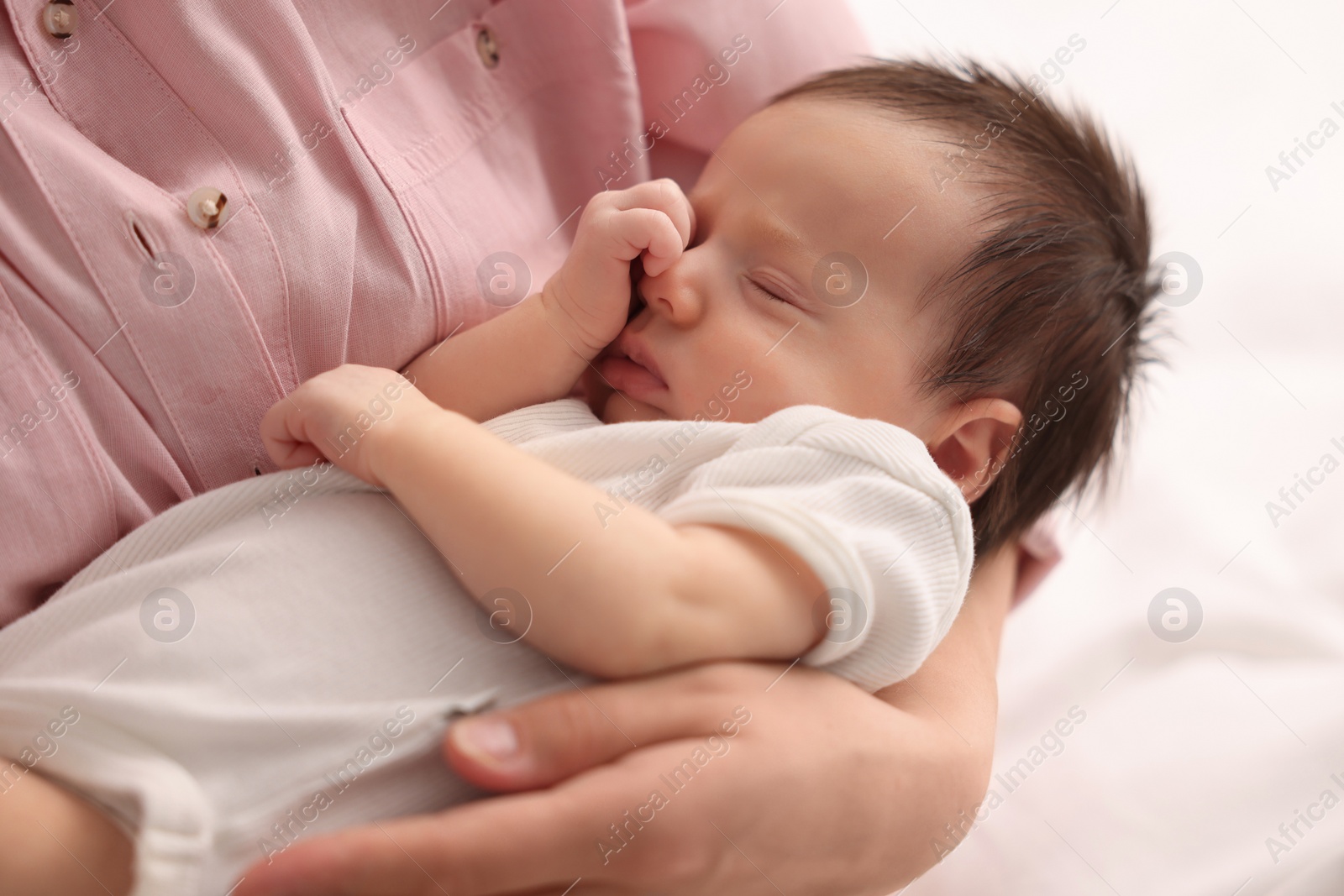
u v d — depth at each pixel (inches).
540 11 39.2
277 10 30.2
